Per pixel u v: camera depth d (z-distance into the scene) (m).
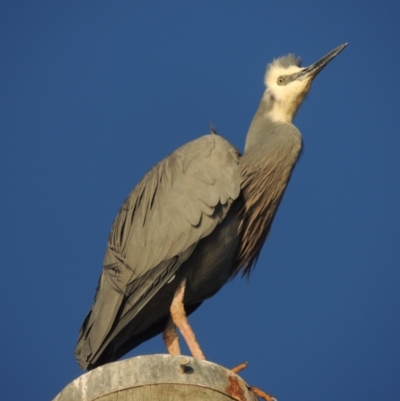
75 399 7.80
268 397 9.62
